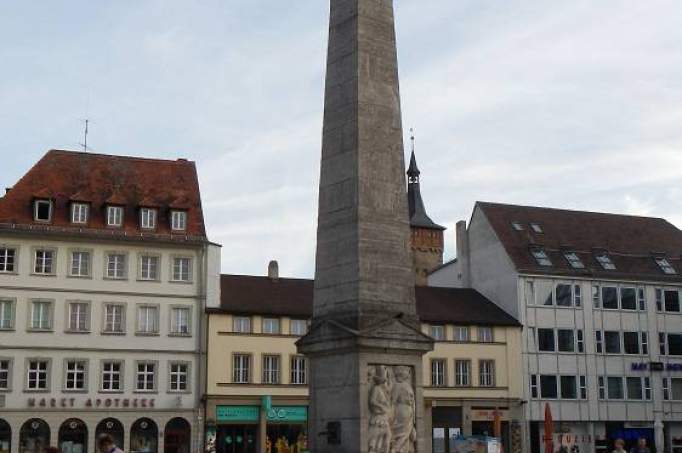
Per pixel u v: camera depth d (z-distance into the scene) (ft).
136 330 201.57
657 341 241.55
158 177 220.02
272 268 223.71
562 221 255.29
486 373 223.92
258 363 206.80
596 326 236.22
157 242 205.67
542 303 232.53
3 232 195.62
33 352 193.77
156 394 200.23
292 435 207.92
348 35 97.76
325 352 92.32
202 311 205.87
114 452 68.64
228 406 202.90
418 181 376.68
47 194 202.69
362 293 90.17
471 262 249.55
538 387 227.20
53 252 199.31
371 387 88.84
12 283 195.21
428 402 215.31
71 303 198.70
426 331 220.64
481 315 228.84
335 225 94.27
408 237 95.04
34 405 191.72
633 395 236.02
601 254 246.88
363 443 87.04
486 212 247.50
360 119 94.27
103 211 206.69
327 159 96.89
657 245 259.19
